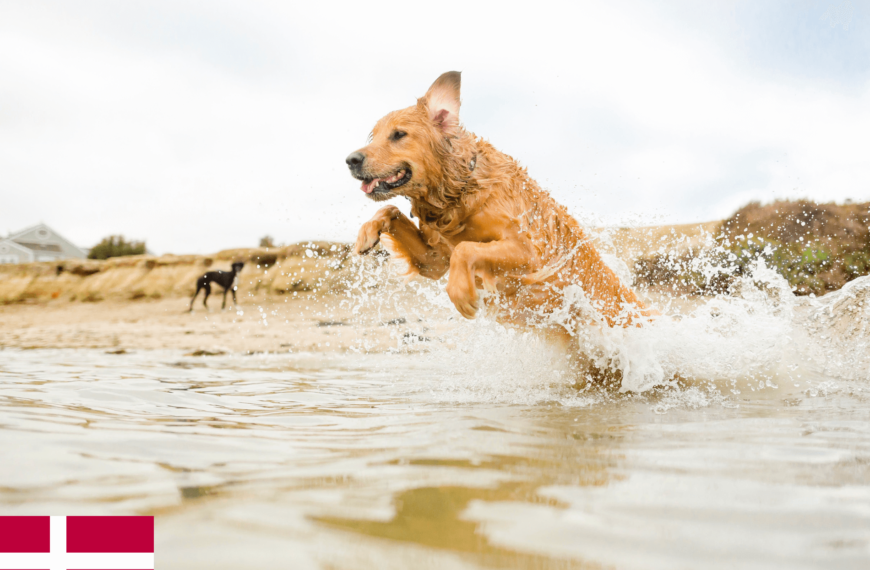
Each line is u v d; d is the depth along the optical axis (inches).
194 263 1038.4
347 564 44.1
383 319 480.7
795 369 177.2
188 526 52.3
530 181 176.7
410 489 64.3
